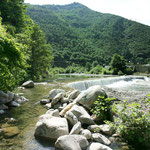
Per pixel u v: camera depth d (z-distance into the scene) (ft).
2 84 23.08
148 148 13.62
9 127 16.79
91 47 418.92
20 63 25.77
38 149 12.84
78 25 644.69
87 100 21.94
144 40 398.62
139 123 14.43
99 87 23.43
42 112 22.29
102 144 13.56
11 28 65.26
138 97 35.22
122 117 15.51
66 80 71.82
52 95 28.53
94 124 17.67
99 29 544.62
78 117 18.04
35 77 75.56
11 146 13.15
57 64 274.36
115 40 440.04
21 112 22.02
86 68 235.81
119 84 77.97
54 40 401.70
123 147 13.71
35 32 80.38
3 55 22.57
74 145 12.39
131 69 156.56
